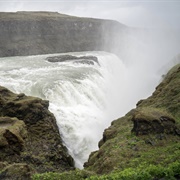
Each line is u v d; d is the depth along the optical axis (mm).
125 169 12086
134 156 14742
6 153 19641
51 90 32781
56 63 51969
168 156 13242
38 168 20062
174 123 17219
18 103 25328
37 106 25812
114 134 20438
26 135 22562
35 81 35281
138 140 16359
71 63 51500
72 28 93000
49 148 23047
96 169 15555
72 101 34188
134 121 17734
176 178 10609
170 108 20953
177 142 15688
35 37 82375
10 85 33281
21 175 12133
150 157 13836
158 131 16594
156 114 17250
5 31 76500
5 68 44875
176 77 26938
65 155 23688
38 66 48094
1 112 24766
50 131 24922
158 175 10672
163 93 24906
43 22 86188
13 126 21750
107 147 17391
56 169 21047
